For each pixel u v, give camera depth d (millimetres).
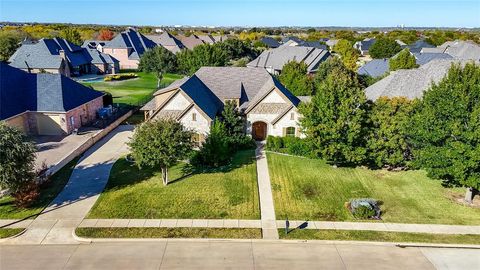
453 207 31062
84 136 46688
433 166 31125
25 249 24781
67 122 46844
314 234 27031
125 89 76938
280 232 27219
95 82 84312
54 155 40094
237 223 28312
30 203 29969
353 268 23406
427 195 33031
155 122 33625
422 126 31984
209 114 41969
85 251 24688
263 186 34406
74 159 39625
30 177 30250
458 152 28953
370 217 29219
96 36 177250
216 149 38062
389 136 35625
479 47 85500
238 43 118062
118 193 32406
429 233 27312
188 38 149500
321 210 30484
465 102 29594
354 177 36531
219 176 36219
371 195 33000
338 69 61156
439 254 25047
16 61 83688
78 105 48969
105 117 54594
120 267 23125
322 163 39781
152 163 32438
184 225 27875
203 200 31562
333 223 28594
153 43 126562
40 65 83375
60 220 28125
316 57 90625
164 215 29141
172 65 85938
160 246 25359
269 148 43375
